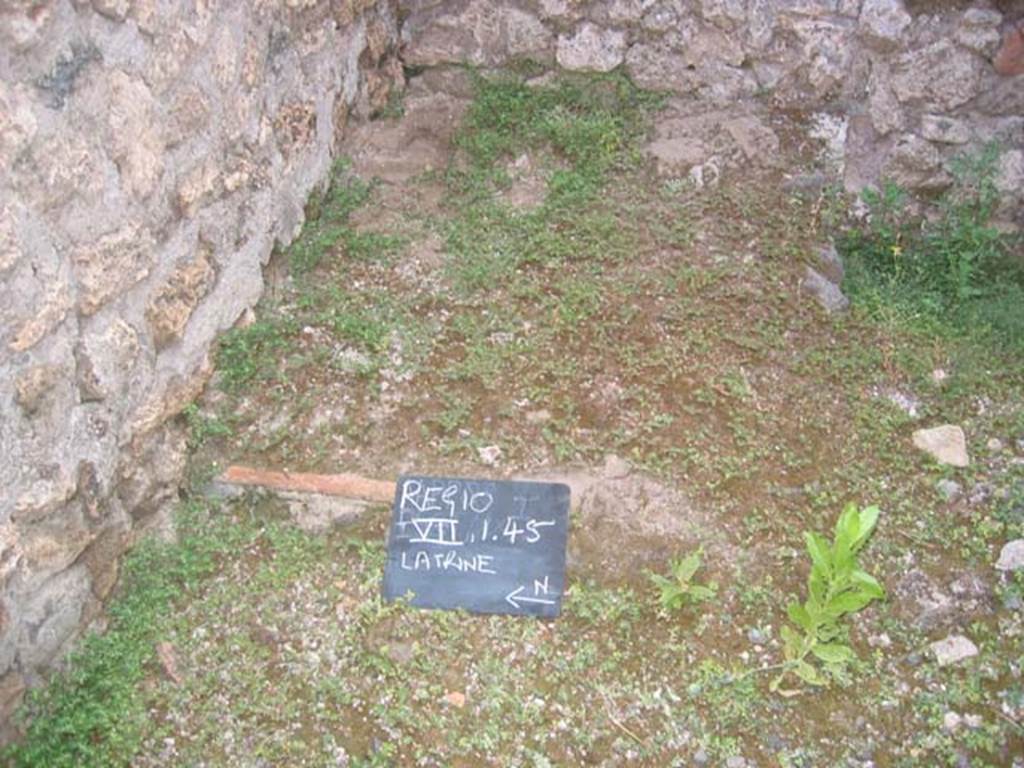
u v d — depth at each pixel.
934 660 1.66
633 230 2.23
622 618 1.69
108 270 1.59
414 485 1.80
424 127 2.46
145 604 1.68
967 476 1.88
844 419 1.95
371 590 1.73
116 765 1.52
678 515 1.79
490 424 1.90
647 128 2.43
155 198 1.70
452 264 2.16
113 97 1.57
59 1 1.45
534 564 1.73
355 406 1.92
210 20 1.80
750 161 2.38
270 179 2.04
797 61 2.43
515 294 2.10
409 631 1.68
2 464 1.42
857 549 1.67
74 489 1.56
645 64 2.49
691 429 1.90
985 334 2.17
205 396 1.89
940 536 1.79
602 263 2.16
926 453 1.91
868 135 2.43
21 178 1.41
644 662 1.65
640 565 1.74
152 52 1.66
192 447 1.84
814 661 1.66
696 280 2.13
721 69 2.47
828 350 2.06
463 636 1.68
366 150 2.41
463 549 1.75
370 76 2.45
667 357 1.99
